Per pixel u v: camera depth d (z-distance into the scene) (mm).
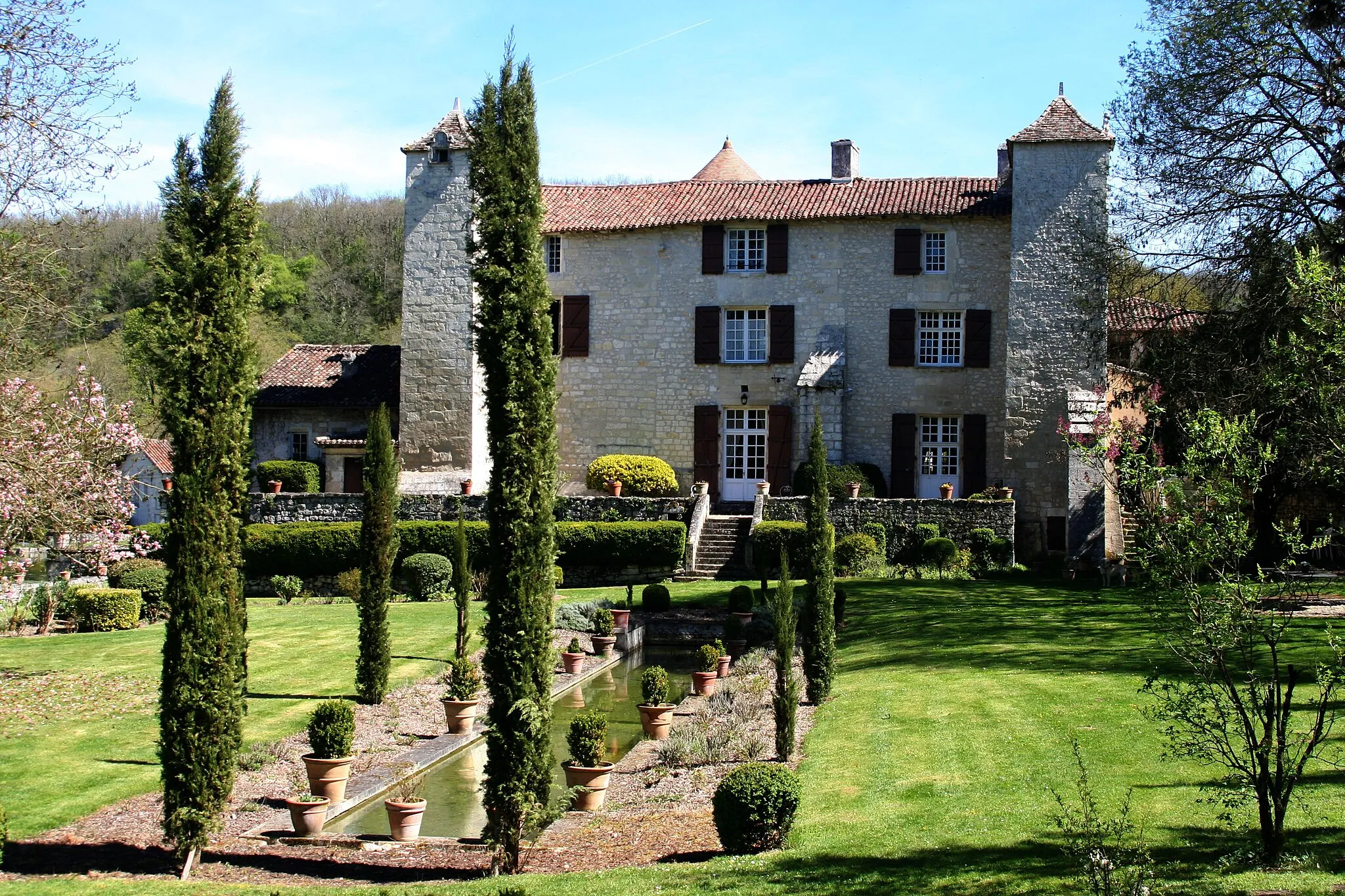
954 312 29531
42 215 15719
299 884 8977
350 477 30844
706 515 27406
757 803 8945
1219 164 20828
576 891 8164
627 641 20547
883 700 13539
